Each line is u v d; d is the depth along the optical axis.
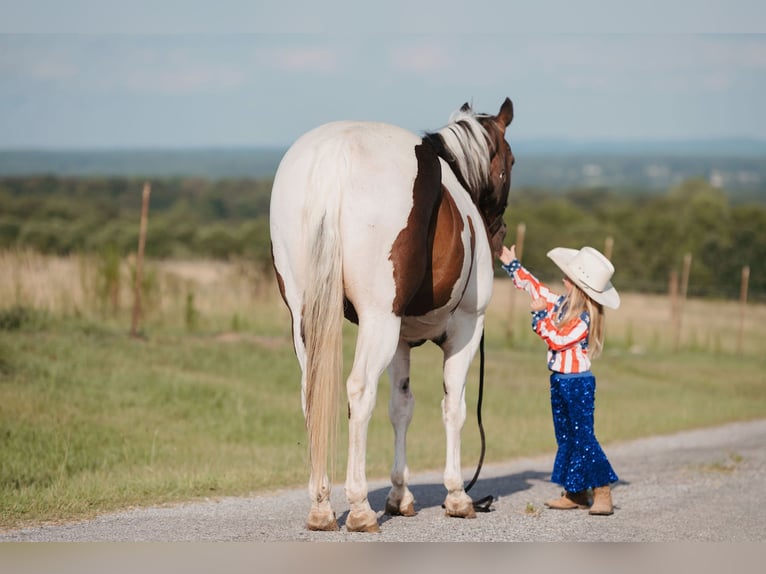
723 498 9.80
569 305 8.69
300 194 6.84
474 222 7.68
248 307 25.42
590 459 8.58
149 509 8.43
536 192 134.88
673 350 30.66
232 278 29.69
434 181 7.04
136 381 15.09
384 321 6.83
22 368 14.70
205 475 10.07
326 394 6.63
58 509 8.14
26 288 21.03
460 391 8.09
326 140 6.93
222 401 15.02
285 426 14.41
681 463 12.88
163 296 24.23
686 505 9.32
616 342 31.11
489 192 8.45
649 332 33.88
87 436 11.88
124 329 19.84
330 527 7.14
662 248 62.69
